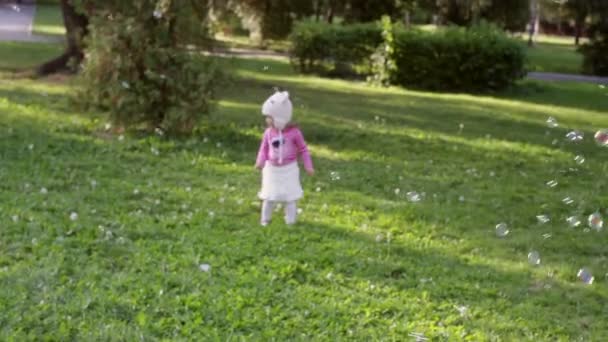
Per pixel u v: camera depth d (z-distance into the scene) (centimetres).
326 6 2827
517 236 721
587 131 1418
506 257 662
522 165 1059
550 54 3675
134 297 489
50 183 741
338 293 533
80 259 546
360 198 800
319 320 485
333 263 591
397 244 662
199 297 497
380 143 1112
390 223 722
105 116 1032
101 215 659
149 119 988
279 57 2545
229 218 688
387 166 973
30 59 1911
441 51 1991
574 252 696
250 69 2095
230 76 1020
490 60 1992
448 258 641
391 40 1984
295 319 482
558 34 5603
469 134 1269
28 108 1123
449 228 726
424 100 1727
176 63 977
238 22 3070
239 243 613
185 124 983
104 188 747
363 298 529
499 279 599
